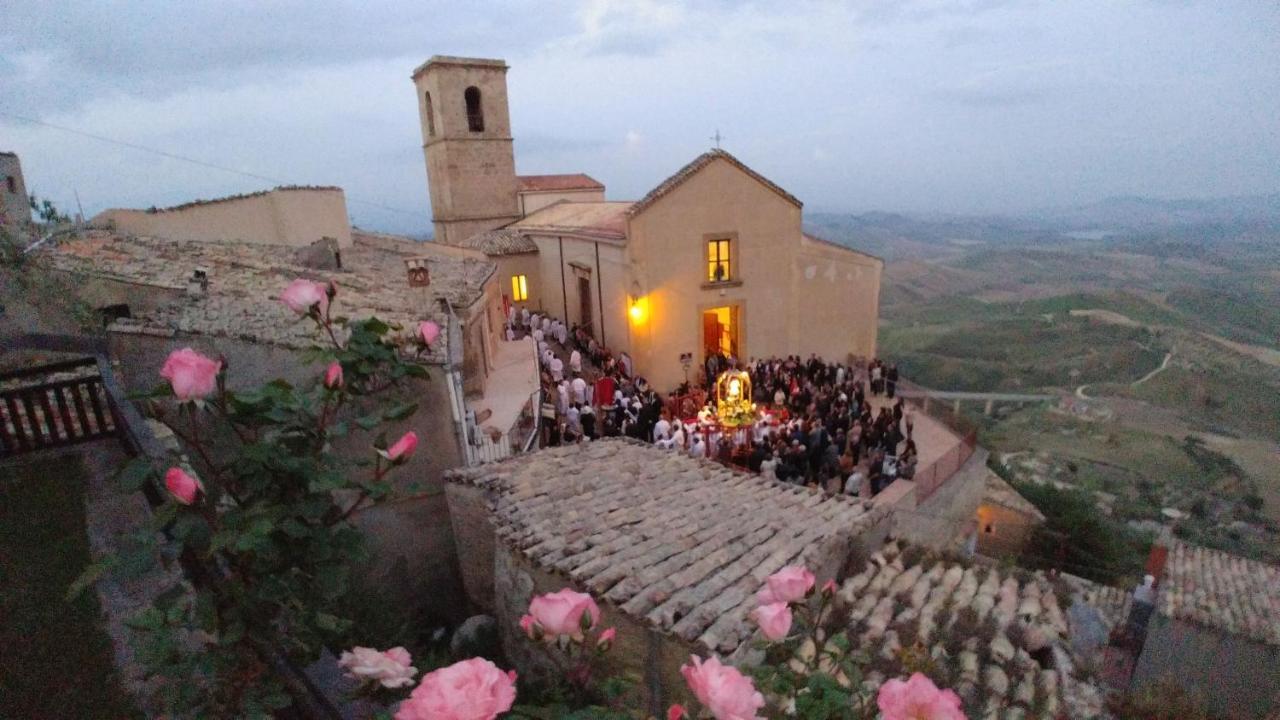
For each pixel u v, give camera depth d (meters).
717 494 7.42
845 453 13.62
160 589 4.71
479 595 8.06
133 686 3.84
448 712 1.38
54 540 5.20
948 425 17.42
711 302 20.33
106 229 13.59
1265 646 9.57
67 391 7.88
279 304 9.87
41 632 4.30
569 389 16.12
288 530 1.84
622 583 4.87
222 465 1.92
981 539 19.58
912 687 1.67
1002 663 4.66
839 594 5.53
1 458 6.41
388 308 10.65
